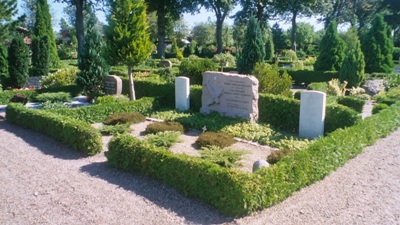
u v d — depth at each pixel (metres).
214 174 5.30
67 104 13.95
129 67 13.86
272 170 5.42
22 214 5.09
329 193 5.73
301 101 9.49
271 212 5.11
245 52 15.88
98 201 5.53
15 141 9.12
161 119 11.61
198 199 5.57
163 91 14.09
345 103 12.95
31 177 6.54
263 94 11.17
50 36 30.88
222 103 11.51
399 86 17.31
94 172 6.86
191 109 13.02
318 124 9.23
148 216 5.05
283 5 38.00
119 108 12.03
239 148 8.60
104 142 9.01
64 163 7.40
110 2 13.37
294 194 5.72
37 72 24.28
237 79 10.89
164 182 6.19
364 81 19.42
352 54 18.58
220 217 5.02
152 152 6.46
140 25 13.39
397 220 4.82
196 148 8.53
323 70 23.39
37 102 15.56
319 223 4.76
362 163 7.12
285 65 36.22
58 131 8.94
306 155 6.05
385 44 22.42
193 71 16.02
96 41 15.82
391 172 6.59
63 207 5.31
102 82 15.95
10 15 25.88
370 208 5.18
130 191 5.93
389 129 9.35
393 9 48.50
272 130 10.05
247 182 5.04
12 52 19.30
